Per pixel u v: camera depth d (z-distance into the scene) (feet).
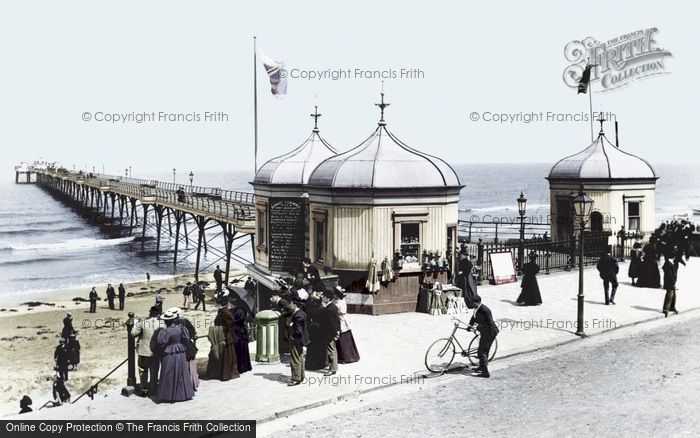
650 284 78.28
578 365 47.32
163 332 39.75
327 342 44.91
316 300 46.52
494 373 45.68
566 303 69.15
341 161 69.82
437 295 64.49
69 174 451.53
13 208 488.44
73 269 213.05
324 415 37.83
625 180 104.88
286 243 87.25
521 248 86.17
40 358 102.47
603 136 111.65
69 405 39.99
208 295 147.43
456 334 56.24
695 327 58.85
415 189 65.72
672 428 35.09
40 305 148.97
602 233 99.35
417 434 34.71
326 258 69.41
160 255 243.60
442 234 67.92
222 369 43.86
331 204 67.82
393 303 65.41
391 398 40.65
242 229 135.95
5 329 123.85
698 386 41.96
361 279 66.03
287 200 86.84
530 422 36.29
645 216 107.24
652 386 42.14
